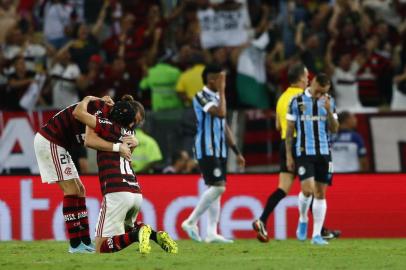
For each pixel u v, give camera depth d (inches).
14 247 1419.8
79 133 1246.9
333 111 1509.6
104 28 2465.6
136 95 2237.9
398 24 2496.3
